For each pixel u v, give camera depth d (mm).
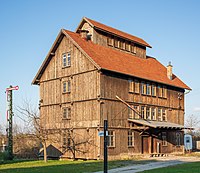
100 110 34375
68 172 24922
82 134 35844
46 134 36625
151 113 41000
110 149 34719
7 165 32125
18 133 51625
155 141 40969
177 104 46156
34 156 45906
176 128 39500
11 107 41438
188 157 39375
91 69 35531
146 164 30484
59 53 39406
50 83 40188
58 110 38812
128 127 37188
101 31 39844
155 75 42969
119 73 36188
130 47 44000
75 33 39312
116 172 24781
